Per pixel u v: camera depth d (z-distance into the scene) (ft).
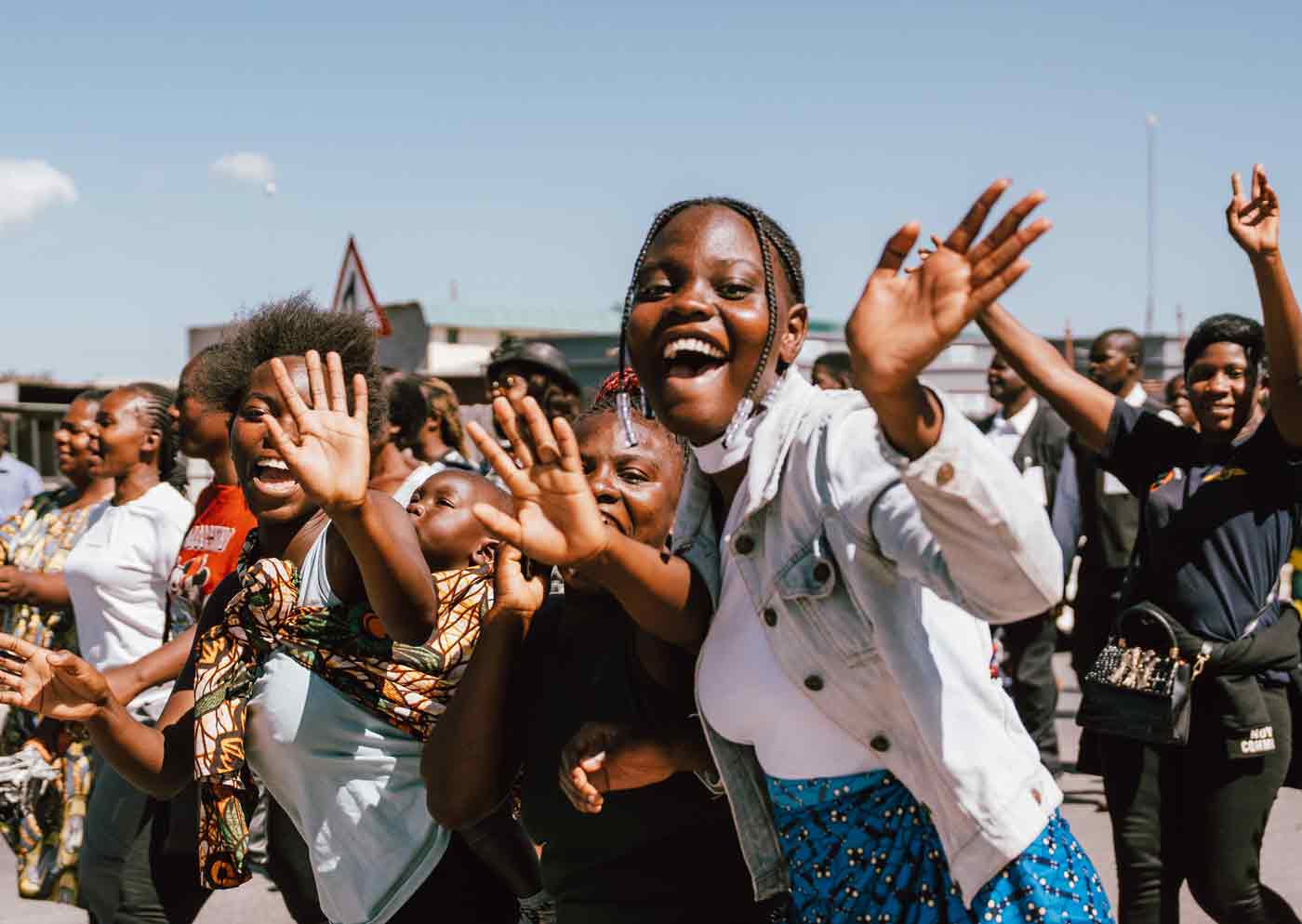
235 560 13.51
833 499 5.96
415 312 89.76
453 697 7.89
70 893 14.28
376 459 13.56
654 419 7.98
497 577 7.75
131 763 9.36
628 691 7.63
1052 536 5.31
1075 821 21.15
